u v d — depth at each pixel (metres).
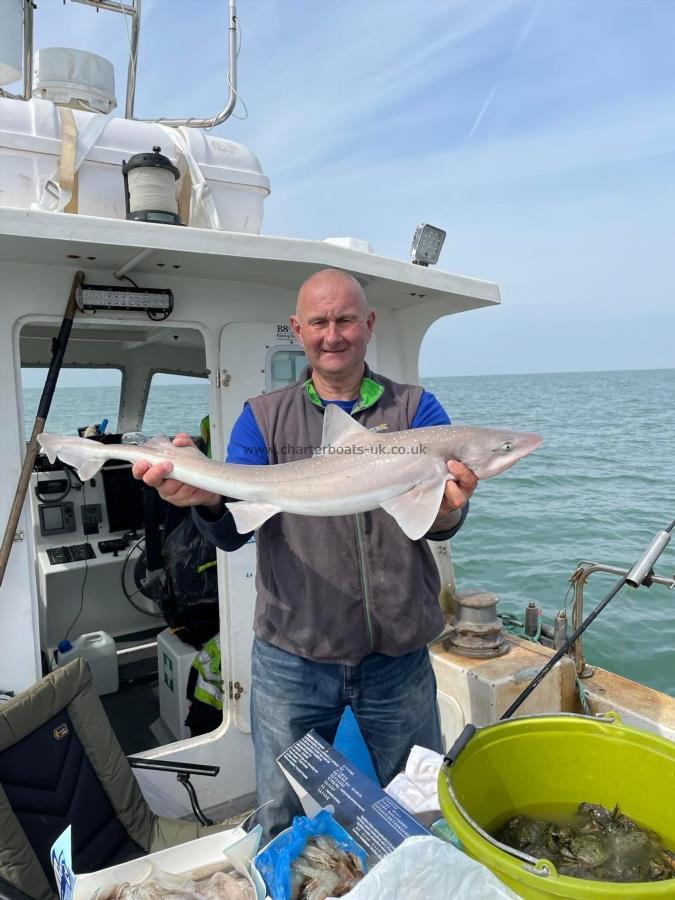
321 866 1.92
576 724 2.16
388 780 2.73
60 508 5.65
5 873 2.50
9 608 3.12
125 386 6.70
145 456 2.68
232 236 3.09
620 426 30.80
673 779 1.99
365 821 1.98
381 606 2.59
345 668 2.62
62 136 3.35
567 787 2.16
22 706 2.79
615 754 2.11
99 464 2.84
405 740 2.72
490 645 4.03
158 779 3.48
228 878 2.00
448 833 1.93
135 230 2.88
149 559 5.22
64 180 3.28
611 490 15.92
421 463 2.44
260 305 3.88
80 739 2.96
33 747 2.78
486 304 4.13
